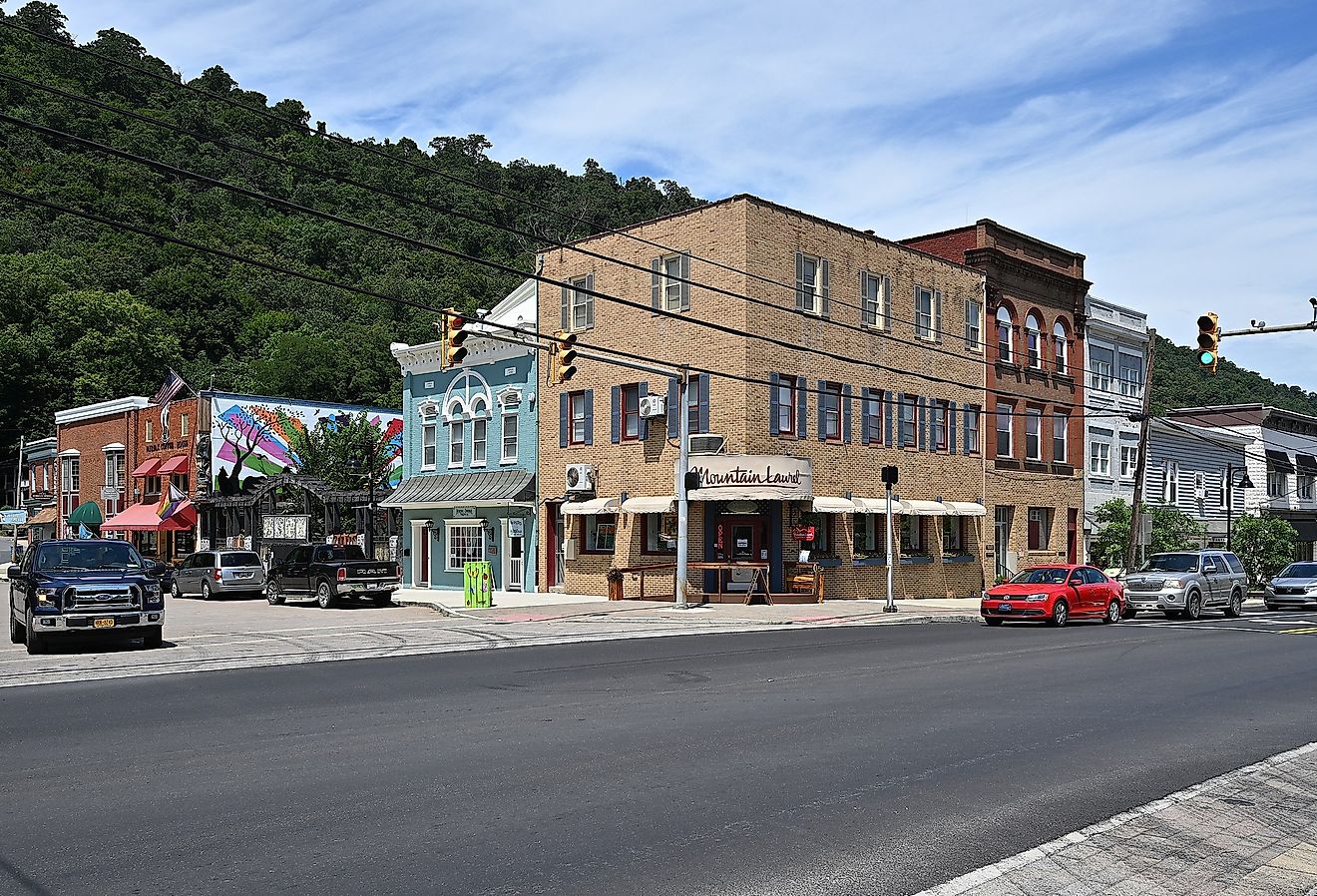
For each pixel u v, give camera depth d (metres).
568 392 36.97
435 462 41.84
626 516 34.81
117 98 98.19
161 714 13.13
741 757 10.45
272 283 94.00
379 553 46.28
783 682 15.84
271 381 78.69
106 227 94.69
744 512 33.47
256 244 96.94
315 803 8.69
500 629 25.05
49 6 128.00
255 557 39.47
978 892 6.61
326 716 12.88
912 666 18.02
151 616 20.75
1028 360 42.94
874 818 8.32
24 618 21.06
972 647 21.36
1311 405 107.12
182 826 8.02
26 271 85.38
